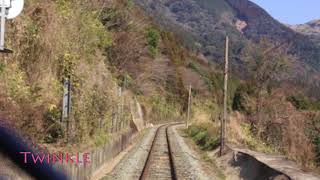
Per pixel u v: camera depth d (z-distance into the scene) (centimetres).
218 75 14188
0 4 878
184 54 14012
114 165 2402
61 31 2073
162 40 11750
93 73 2520
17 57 1712
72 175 1473
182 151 3412
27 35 1789
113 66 5728
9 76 1531
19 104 1390
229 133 3809
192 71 12925
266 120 4600
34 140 1291
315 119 4181
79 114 1919
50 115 1605
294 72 5606
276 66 4991
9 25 1698
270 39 5206
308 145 3136
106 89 2756
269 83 4972
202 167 2594
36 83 1709
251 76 5050
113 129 2950
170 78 11175
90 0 3591
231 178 2319
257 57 5053
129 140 3853
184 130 6925
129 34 6581
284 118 4428
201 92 12375
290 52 5122
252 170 2202
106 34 3988
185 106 11925
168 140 4422
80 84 2062
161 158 2880
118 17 6059
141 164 2534
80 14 2736
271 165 2059
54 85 1839
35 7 1952
